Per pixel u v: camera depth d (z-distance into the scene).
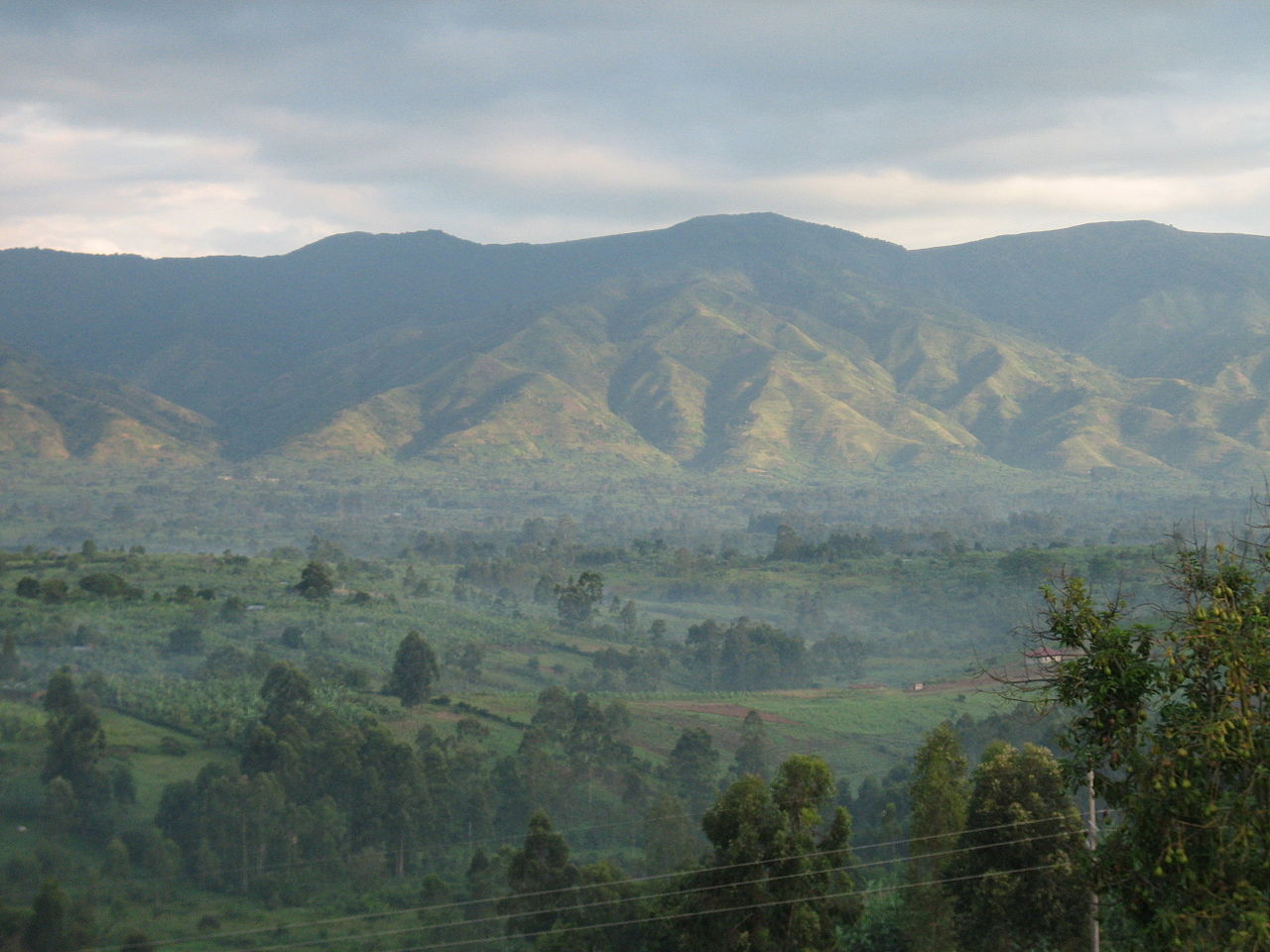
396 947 53.72
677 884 42.47
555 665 140.38
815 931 37.44
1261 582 21.25
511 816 76.62
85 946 50.03
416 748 85.25
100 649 107.62
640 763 91.50
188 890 59.94
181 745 80.62
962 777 39.16
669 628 181.00
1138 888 19.80
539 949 46.25
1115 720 20.11
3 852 57.41
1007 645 152.50
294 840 64.88
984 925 36.25
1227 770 19.20
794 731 108.62
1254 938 17.89
